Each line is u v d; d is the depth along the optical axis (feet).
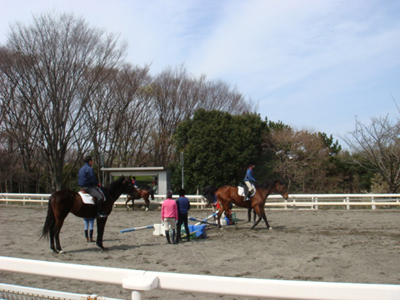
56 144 92.99
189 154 90.33
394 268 24.97
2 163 116.16
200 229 39.11
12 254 30.89
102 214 31.94
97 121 102.99
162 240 38.09
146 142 128.88
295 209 65.77
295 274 23.75
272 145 93.61
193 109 127.75
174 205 35.94
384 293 7.16
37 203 94.89
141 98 121.29
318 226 45.93
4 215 64.54
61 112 90.74
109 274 8.99
